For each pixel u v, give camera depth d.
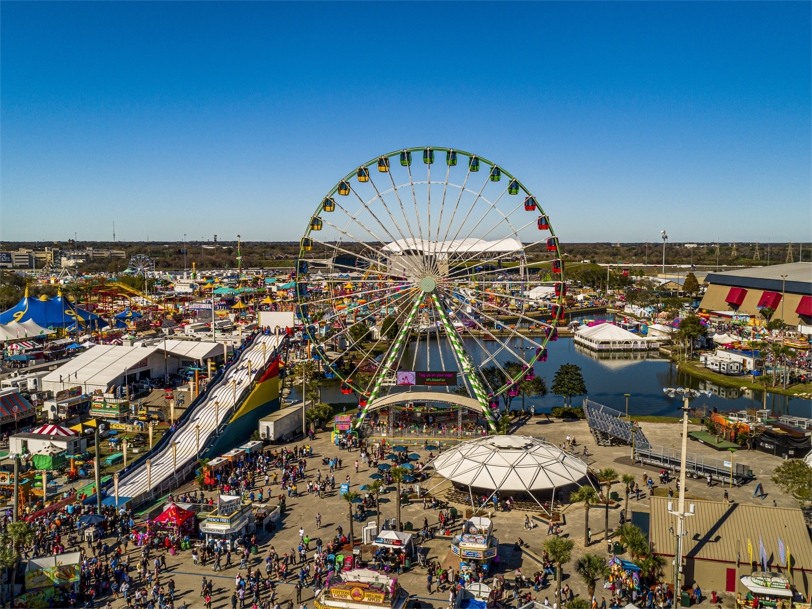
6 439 110.19
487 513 81.31
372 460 100.19
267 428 111.06
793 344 190.25
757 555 61.09
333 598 57.38
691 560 61.97
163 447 101.38
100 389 134.75
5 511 81.25
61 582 60.91
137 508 83.38
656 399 150.00
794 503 82.56
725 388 162.62
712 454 104.12
